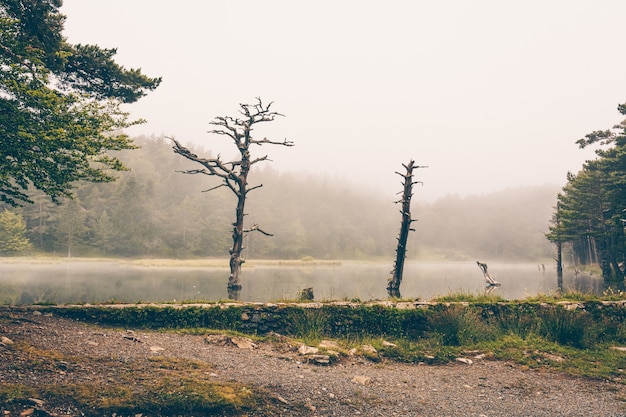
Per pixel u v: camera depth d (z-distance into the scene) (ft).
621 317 39.01
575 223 134.62
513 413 19.36
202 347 27.63
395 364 28.17
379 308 36.50
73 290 75.51
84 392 16.42
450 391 22.52
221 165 78.69
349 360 27.94
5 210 258.57
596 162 126.52
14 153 37.19
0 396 14.90
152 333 30.89
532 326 35.70
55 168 40.47
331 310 36.24
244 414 16.99
